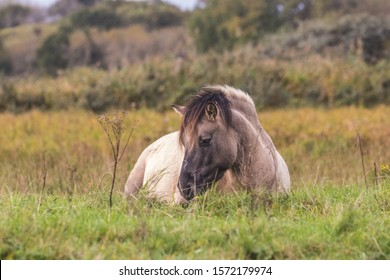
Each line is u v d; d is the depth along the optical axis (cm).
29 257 2055
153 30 17688
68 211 2298
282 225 2244
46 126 6109
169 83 7288
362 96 7119
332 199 2673
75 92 7475
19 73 15262
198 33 14662
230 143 2581
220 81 7256
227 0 14612
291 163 4325
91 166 4025
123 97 7275
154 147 3177
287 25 13175
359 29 10000
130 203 2489
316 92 7181
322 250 2161
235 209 2461
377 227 2225
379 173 3138
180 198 2556
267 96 7044
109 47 15850
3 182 3400
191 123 2555
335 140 5053
